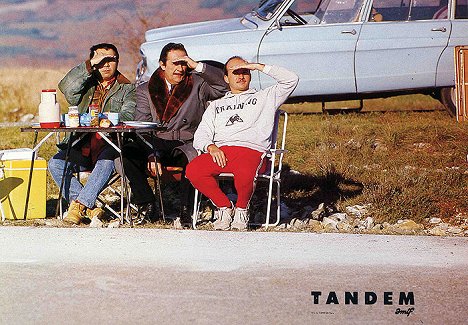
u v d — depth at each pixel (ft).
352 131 44.34
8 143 45.44
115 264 24.94
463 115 47.19
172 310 21.09
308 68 48.08
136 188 30.94
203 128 29.86
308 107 63.82
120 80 31.76
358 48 48.16
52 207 34.37
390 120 47.80
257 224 31.19
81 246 26.94
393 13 48.65
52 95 30.04
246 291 22.58
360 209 33.99
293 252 26.48
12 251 26.37
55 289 22.65
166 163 31.89
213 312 20.98
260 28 47.98
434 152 40.93
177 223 30.27
